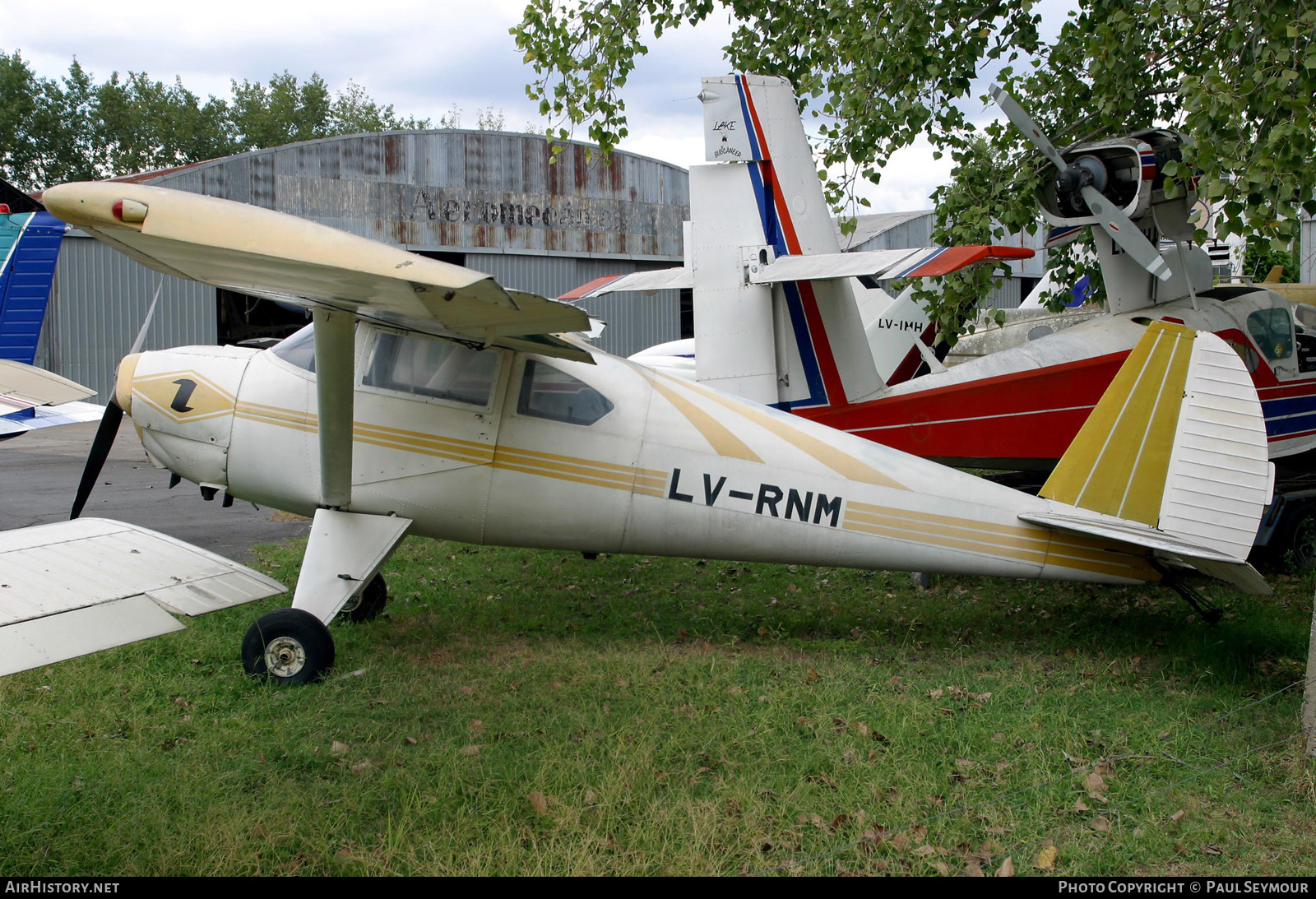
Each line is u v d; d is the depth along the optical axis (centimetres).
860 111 694
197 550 331
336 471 471
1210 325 698
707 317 664
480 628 538
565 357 477
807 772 347
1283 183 481
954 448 681
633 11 740
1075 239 762
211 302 1898
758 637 531
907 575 664
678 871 279
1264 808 321
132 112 5253
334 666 448
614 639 523
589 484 500
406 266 318
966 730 379
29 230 785
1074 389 692
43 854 286
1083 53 702
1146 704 412
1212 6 569
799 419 526
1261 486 466
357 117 5966
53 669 439
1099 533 461
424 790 326
